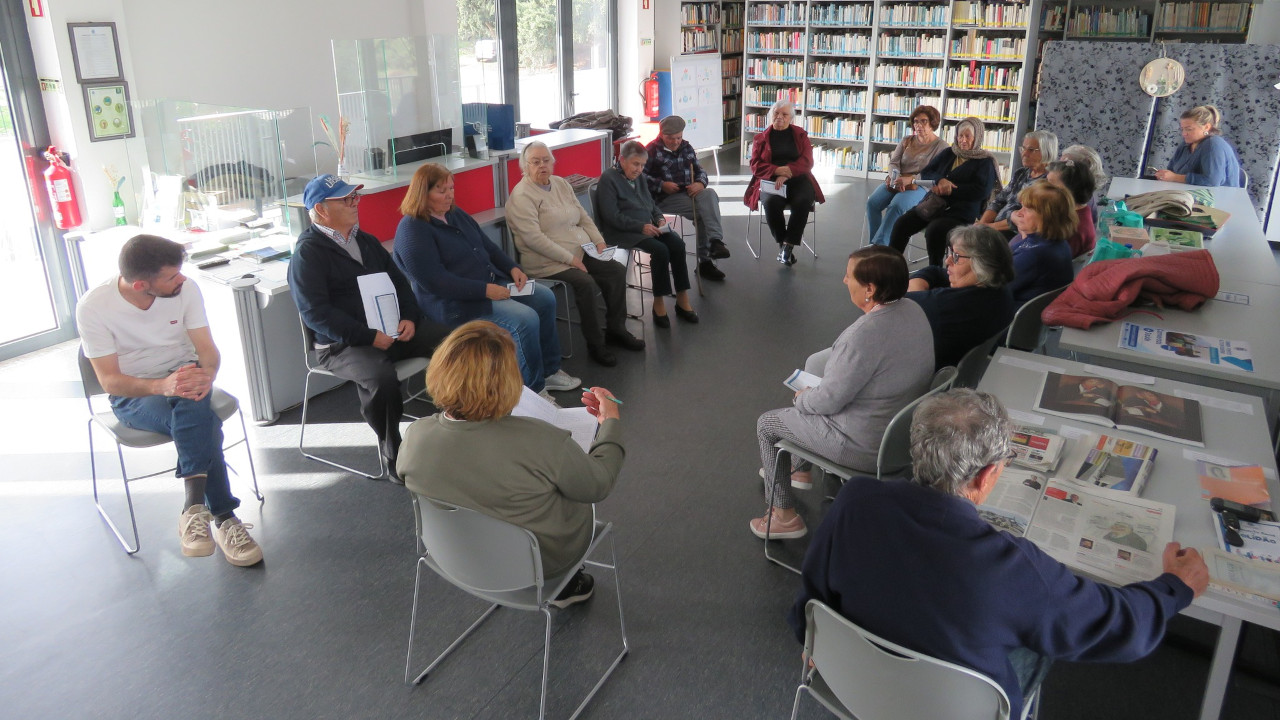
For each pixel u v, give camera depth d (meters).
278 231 4.23
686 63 8.88
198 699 2.41
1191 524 1.94
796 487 3.46
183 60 5.14
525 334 4.06
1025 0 8.12
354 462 3.70
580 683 2.47
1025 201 3.57
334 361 3.51
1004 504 2.01
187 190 4.41
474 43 7.55
